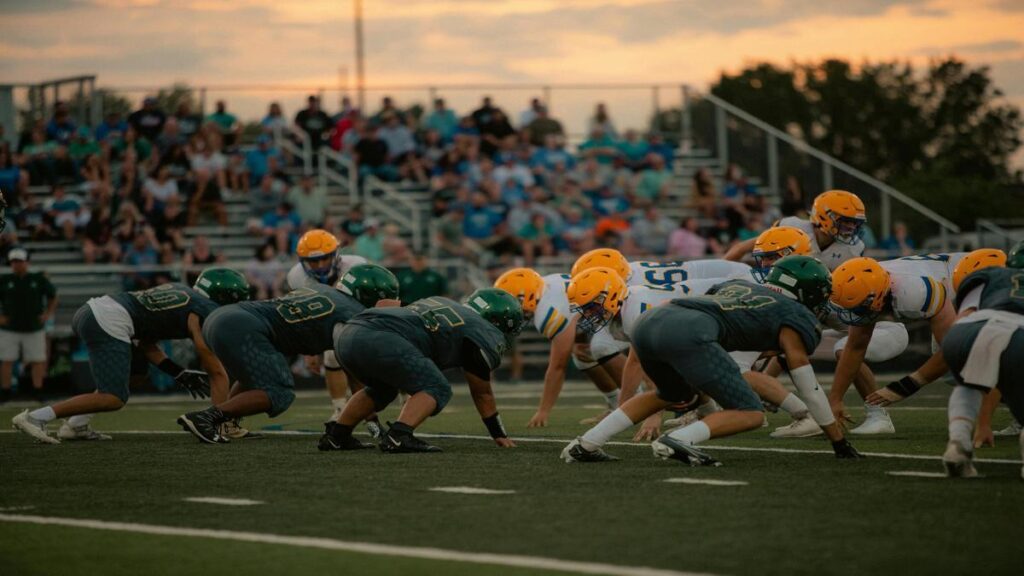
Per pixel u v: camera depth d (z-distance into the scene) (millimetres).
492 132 36875
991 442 14094
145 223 31875
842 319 14672
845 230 16906
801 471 12180
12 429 18547
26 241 31781
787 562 8297
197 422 15414
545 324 17109
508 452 14289
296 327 15547
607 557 8516
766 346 12883
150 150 35094
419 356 14172
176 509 10602
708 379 12383
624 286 14641
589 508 10281
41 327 26891
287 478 12250
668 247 33938
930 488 10953
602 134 37500
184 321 16281
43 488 11883
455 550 8820
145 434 17469
